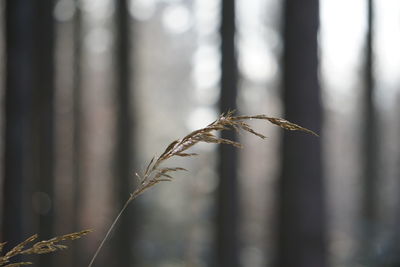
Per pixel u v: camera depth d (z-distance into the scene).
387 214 22.42
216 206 14.60
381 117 24.22
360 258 12.34
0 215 7.48
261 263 17.31
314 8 8.00
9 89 7.50
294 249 7.95
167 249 19.30
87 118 23.81
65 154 19.48
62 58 20.05
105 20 23.94
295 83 7.93
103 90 29.27
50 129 14.12
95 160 24.91
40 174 13.91
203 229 21.72
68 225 17.98
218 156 14.58
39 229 13.73
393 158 26.30
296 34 7.98
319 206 7.99
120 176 16.84
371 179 20.98
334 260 12.22
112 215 16.92
